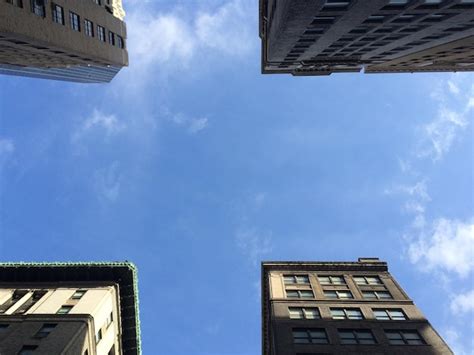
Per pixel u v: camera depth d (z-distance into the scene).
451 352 37.81
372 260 56.66
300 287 50.41
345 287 50.31
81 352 37.91
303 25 39.06
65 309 42.81
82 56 56.19
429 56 60.91
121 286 50.38
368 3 32.53
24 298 45.41
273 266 55.38
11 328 38.72
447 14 35.94
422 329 40.81
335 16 36.53
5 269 48.59
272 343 43.00
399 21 38.44
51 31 43.72
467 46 50.97
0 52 50.53
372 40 47.41
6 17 35.81
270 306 47.09
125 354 52.16
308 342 39.44
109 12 65.38
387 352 37.59
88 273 49.59
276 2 47.06
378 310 44.75
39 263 49.72
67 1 48.12
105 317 45.28
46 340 36.59
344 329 41.22
